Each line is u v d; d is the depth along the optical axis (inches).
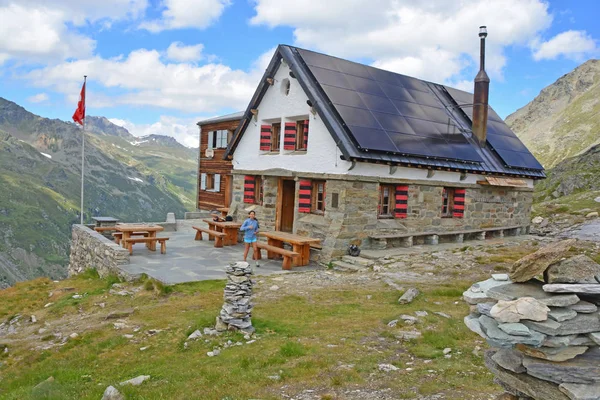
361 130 608.1
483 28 813.2
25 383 297.7
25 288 588.7
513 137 923.4
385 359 269.0
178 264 591.5
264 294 449.4
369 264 564.4
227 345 315.3
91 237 683.4
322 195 668.1
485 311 163.8
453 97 889.5
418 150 650.2
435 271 513.3
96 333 372.2
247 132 818.8
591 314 150.0
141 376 269.9
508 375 165.0
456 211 757.3
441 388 222.5
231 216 799.7
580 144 5378.9
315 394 225.6
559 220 921.5
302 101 685.9
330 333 323.6
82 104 824.3
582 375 144.7
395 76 827.4
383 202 672.4
